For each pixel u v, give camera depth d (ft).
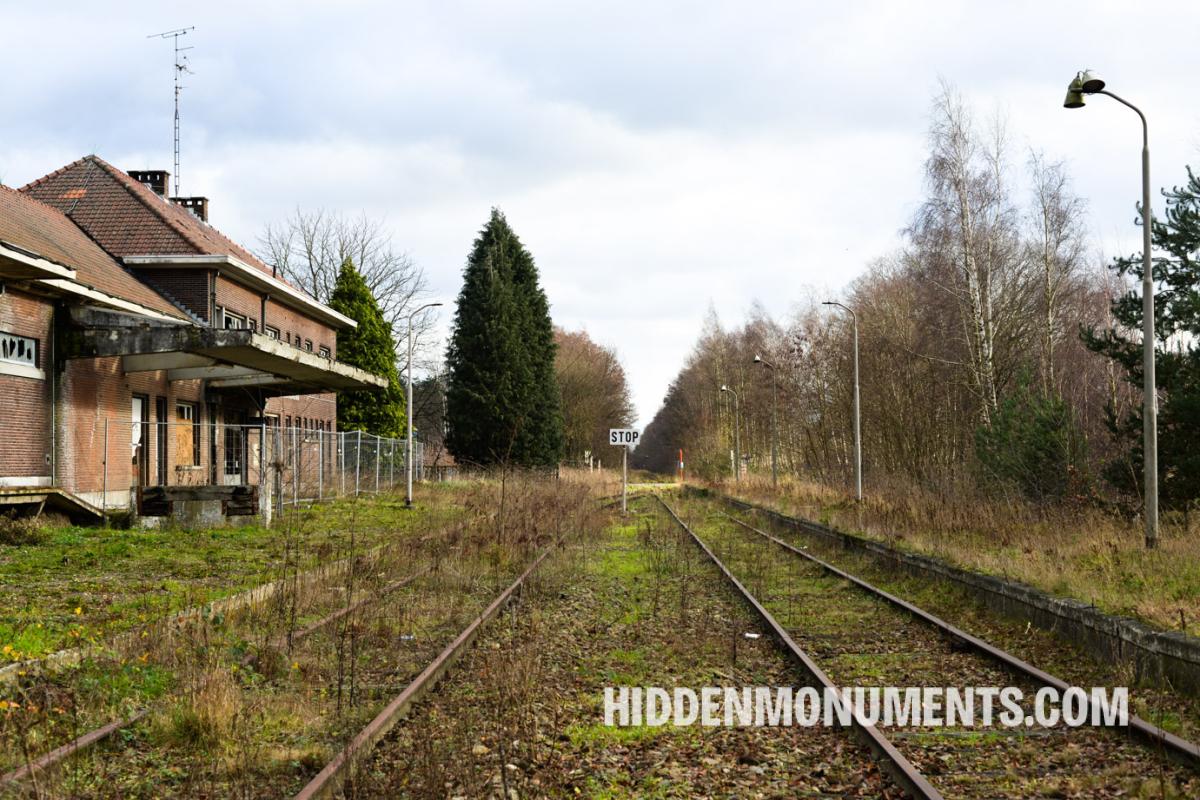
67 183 108.47
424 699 26.89
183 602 39.60
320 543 65.21
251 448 115.14
